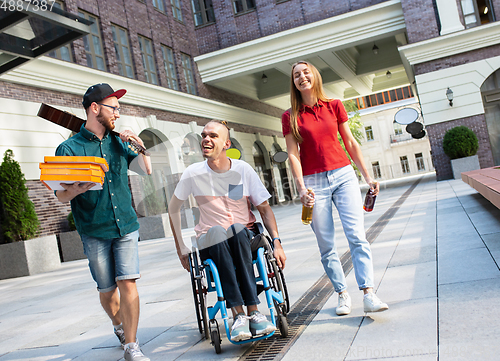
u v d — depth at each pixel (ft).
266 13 55.67
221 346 8.38
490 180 17.46
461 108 48.52
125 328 8.09
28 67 31.04
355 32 51.72
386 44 67.10
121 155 8.39
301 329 8.43
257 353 7.63
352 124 88.48
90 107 7.93
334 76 71.56
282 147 76.79
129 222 8.32
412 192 39.37
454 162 47.03
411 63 49.73
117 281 8.23
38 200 31.68
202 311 8.56
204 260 8.43
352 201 9.10
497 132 48.93
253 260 8.52
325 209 9.27
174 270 18.28
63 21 18.34
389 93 113.50
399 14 50.49
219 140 7.54
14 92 30.83
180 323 10.39
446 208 23.31
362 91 85.92
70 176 6.90
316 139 9.29
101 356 8.88
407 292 9.45
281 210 47.21
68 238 33.14
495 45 47.19
